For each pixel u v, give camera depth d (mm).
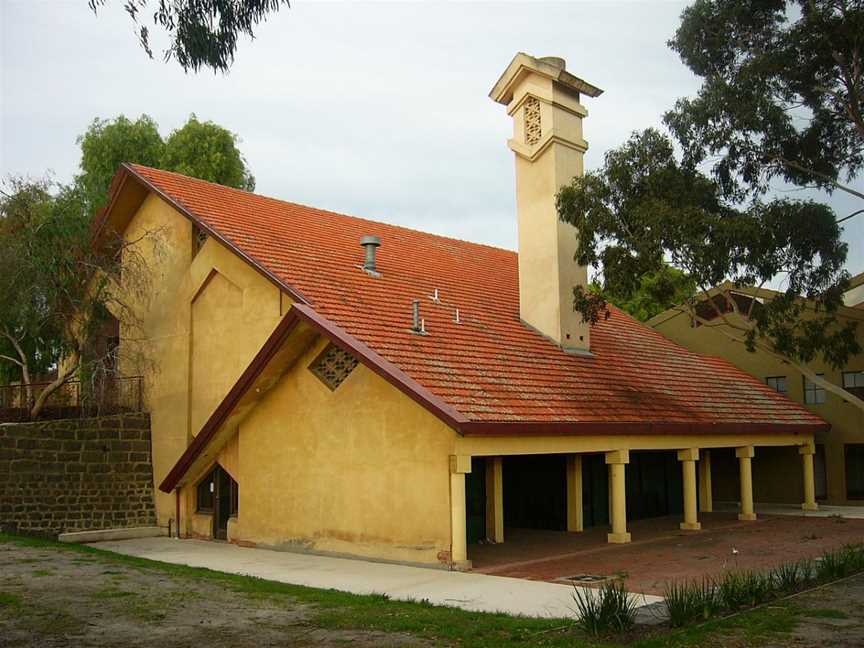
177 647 8531
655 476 23531
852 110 18266
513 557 15781
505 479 21547
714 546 17031
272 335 16516
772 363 27609
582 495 20594
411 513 14789
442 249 26500
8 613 10055
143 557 15859
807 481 24656
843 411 26047
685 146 18781
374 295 18828
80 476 19766
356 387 16031
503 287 24656
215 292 20250
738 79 18359
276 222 21703
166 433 20797
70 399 22109
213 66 10727
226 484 19156
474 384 15930
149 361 21422
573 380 18953
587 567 14445
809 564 13273
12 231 20359
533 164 22172
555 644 8633
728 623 9484
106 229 22359
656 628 9398
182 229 21141
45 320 20734
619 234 18344
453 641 8820
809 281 17969
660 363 24062
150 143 38406
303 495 16766
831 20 17250
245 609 10477
